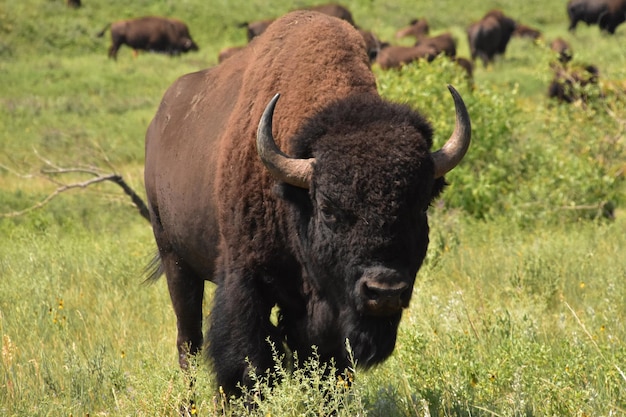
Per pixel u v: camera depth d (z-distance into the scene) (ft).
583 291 96.07
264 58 66.64
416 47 336.90
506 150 156.35
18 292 98.27
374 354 56.44
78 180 212.64
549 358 64.34
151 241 137.28
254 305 60.85
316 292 59.36
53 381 69.05
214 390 62.08
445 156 56.90
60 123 278.26
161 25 435.94
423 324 75.31
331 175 53.57
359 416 53.83
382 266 52.49
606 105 169.17
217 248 67.41
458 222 134.92
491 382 60.64
